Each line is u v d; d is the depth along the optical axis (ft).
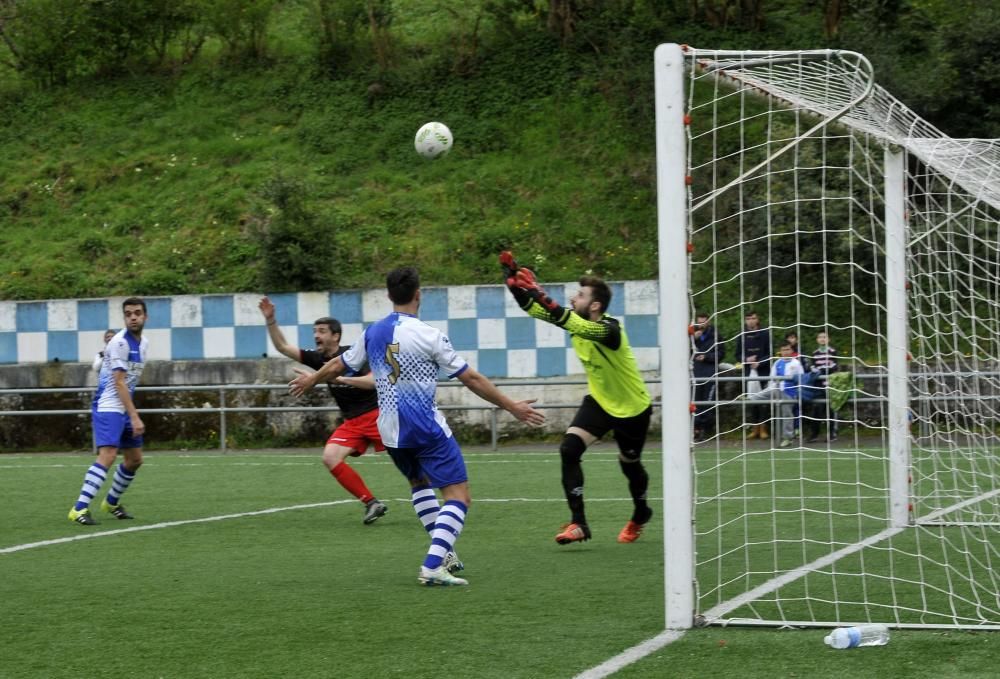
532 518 49.90
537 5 124.77
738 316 91.25
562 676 23.52
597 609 30.40
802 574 35.27
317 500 58.03
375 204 105.91
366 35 126.21
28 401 94.38
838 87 35.53
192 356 94.79
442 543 34.22
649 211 102.83
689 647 25.90
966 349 75.97
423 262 99.19
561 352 92.12
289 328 94.38
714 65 29.99
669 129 28.30
